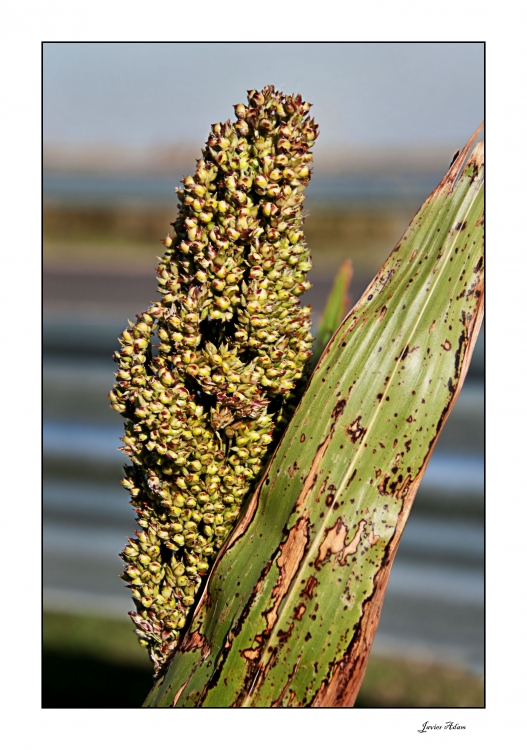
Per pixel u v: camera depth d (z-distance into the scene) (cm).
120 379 71
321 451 72
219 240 70
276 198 70
